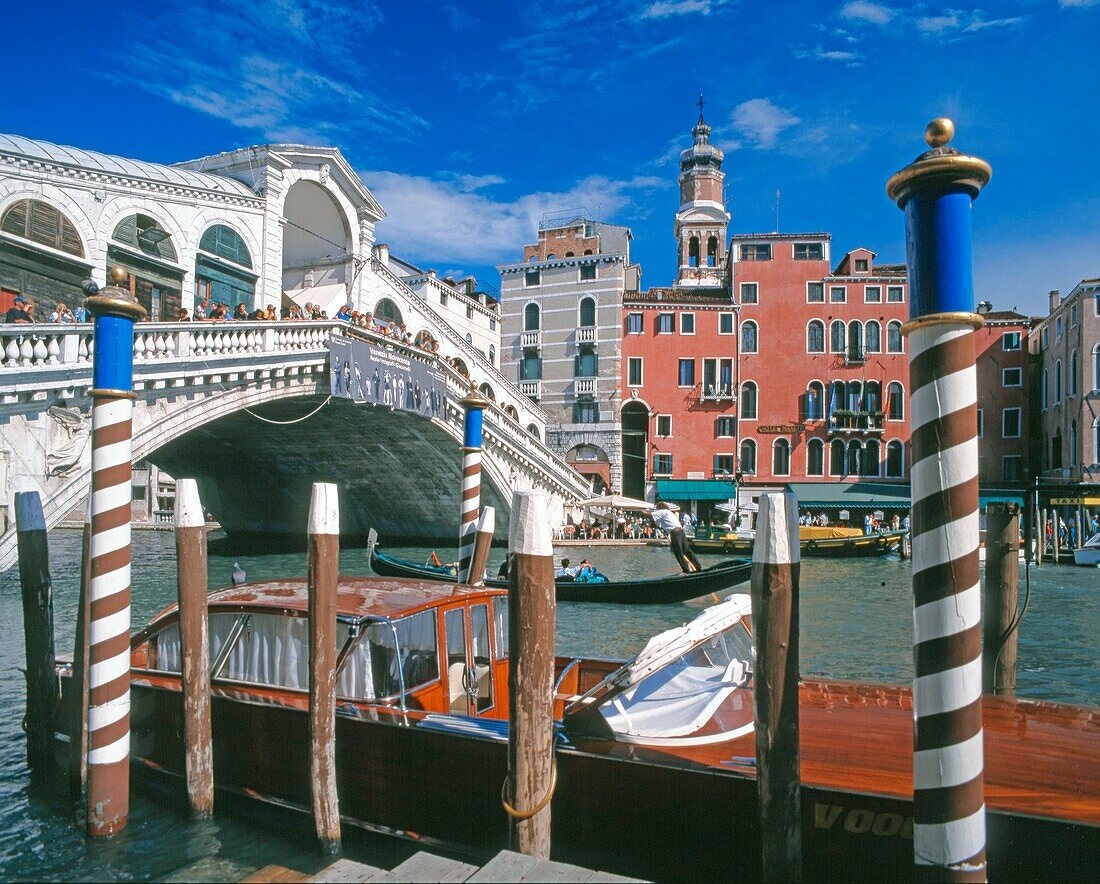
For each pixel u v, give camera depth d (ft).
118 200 60.90
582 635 42.88
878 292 122.11
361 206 90.22
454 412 83.56
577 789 15.12
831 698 18.24
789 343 123.03
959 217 9.77
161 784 19.70
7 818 18.66
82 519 136.46
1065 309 109.29
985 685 22.88
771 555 11.76
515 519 13.11
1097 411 101.45
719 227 143.02
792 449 122.11
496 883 9.86
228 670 19.75
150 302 63.82
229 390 55.77
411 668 18.40
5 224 52.80
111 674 16.81
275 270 76.54
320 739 15.89
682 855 14.28
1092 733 15.92
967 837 9.68
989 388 123.54
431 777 16.34
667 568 78.69
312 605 15.87
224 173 77.77
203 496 113.70
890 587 61.67
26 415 40.81
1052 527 90.22
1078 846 12.32
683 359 125.18
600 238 141.28
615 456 124.67
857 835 13.21
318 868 15.94
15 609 43.60
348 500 106.52
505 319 132.46
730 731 15.70
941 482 9.73
